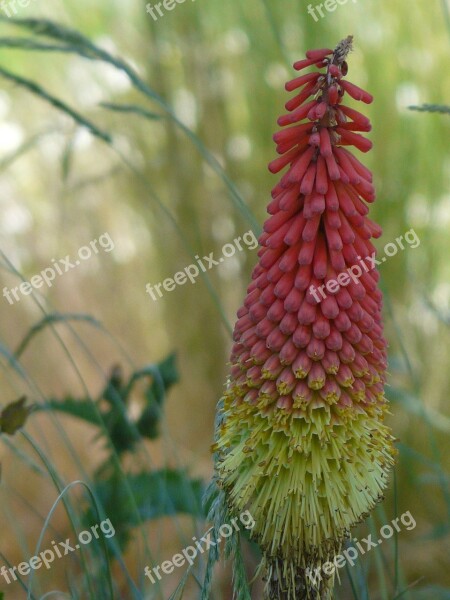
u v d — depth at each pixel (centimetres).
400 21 73
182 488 56
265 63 74
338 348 39
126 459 71
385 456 41
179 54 76
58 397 78
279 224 40
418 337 73
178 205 78
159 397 59
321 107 38
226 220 78
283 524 39
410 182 74
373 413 40
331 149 39
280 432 40
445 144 74
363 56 73
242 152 77
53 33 53
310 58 39
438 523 66
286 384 39
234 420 40
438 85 73
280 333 40
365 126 39
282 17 73
